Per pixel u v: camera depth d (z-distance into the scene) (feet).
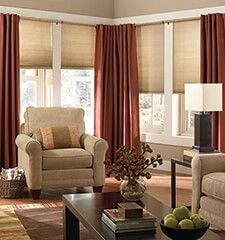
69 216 11.30
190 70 21.16
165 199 16.62
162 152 22.35
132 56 22.35
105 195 11.57
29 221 13.75
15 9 20.75
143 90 22.74
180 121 22.13
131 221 8.76
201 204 12.73
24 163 17.12
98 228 8.94
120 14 23.15
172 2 21.49
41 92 21.99
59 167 16.43
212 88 15.21
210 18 19.86
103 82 22.59
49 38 21.66
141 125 23.29
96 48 22.58
